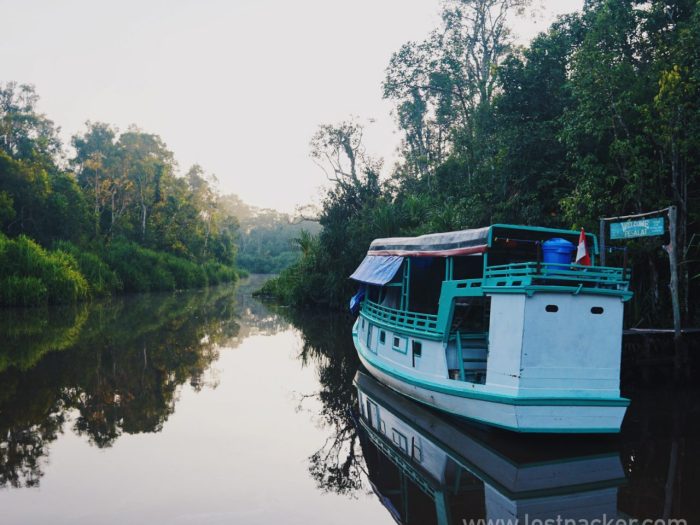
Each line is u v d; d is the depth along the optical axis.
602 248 10.69
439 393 9.10
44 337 19.42
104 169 54.22
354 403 11.41
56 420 9.95
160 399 11.59
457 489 6.93
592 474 7.04
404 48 26.80
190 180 78.00
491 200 17.92
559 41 17.61
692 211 13.01
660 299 13.31
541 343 7.78
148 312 28.94
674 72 11.49
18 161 39.16
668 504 6.13
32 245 31.33
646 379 11.34
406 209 24.69
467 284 8.98
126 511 6.24
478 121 22.47
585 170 13.36
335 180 33.38
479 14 27.98
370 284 13.28
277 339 20.25
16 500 6.51
